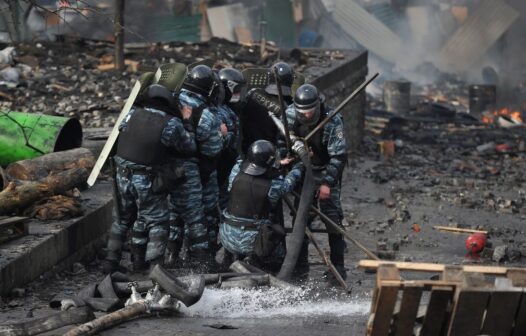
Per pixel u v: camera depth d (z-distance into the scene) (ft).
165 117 76.64
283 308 69.87
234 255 79.71
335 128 80.07
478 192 167.63
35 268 75.25
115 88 166.30
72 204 86.43
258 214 77.41
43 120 104.01
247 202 77.25
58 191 91.25
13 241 76.64
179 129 77.05
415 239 116.37
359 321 66.85
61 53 199.62
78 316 61.26
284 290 73.15
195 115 79.61
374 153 232.32
